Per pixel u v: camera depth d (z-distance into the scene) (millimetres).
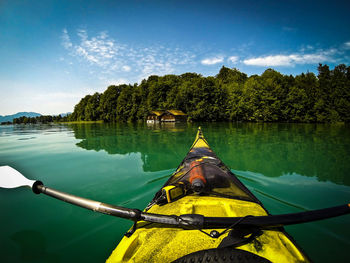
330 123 36188
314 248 3043
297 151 11141
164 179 6406
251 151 11172
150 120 53688
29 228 3812
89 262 2900
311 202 4773
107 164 8789
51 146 13516
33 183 2770
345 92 34688
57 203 4902
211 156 5652
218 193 3109
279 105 39344
